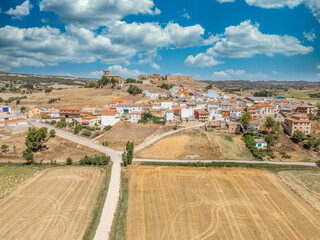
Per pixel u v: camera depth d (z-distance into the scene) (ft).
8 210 223.51
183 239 186.50
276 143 417.49
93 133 456.86
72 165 333.62
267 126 449.89
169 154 371.35
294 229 202.90
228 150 388.57
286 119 461.78
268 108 570.87
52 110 605.73
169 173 307.37
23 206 230.27
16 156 361.71
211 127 474.90
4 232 192.44
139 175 299.99
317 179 297.94
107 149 391.45
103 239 181.78
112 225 199.41
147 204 234.38
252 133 444.96
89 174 304.09
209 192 261.44
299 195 259.60
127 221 206.49
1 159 353.10
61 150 384.88
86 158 338.13
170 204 235.40
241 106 610.65
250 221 211.82
